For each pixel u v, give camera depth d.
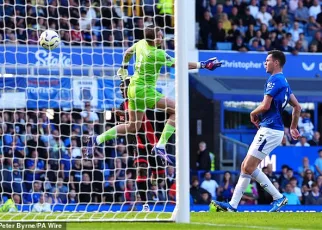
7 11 48.31
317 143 53.03
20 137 45.59
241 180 28.95
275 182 49.00
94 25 49.69
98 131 46.03
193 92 54.66
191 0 52.59
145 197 32.41
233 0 55.53
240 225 23.38
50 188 45.16
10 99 45.00
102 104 45.38
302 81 54.59
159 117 35.84
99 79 45.41
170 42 49.19
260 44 54.94
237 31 55.00
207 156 49.69
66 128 46.06
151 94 31.19
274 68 28.62
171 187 42.44
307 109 54.44
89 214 28.25
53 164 45.53
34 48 45.38
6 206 36.88
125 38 50.16
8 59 45.25
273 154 51.19
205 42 54.84
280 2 56.16
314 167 51.66
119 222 24.25
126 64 31.84
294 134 29.47
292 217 27.52
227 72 53.06
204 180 48.41
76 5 49.72
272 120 28.62
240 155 53.78
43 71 45.12
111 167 45.72
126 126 32.16
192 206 46.19
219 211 30.00
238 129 54.28
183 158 24.30
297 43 55.66
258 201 48.31
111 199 45.31
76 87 45.22
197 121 54.50
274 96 28.44
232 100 52.97
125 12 50.53
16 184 44.50
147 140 34.22
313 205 49.69
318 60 54.69
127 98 31.69
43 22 48.97
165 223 23.81
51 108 45.34
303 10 57.91
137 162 32.41
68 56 45.72
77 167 45.56
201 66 29.70
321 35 56.88
